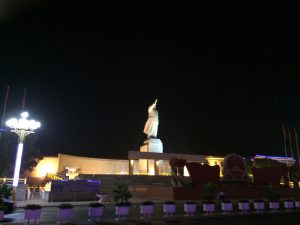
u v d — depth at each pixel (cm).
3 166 4344
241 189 3447
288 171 4084
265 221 1789
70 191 3002
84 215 2003
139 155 4859
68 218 1673
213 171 3584
